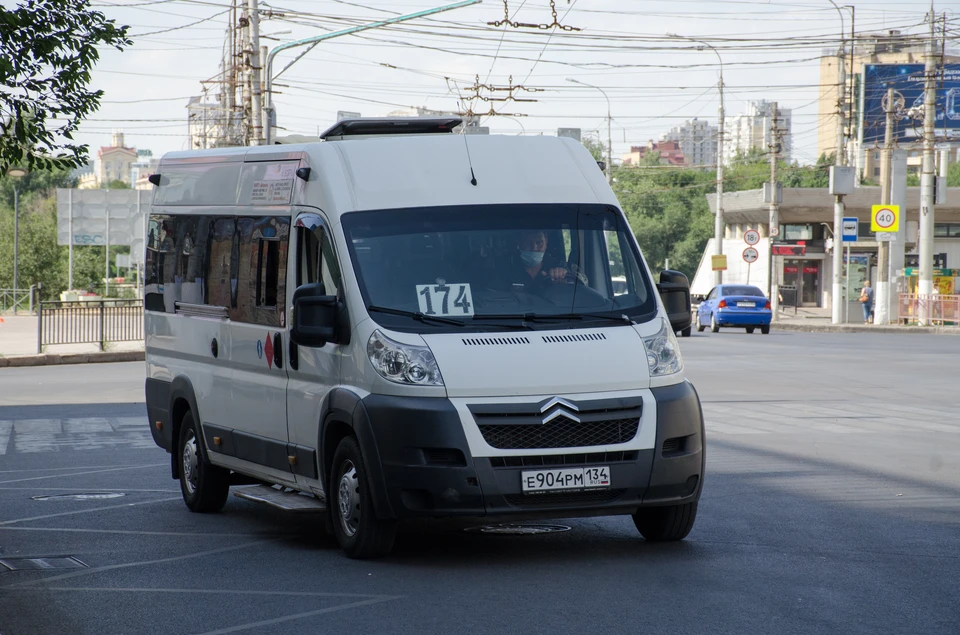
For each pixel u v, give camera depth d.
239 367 15.14
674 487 12.23
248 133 63.78
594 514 12.05
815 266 111.12
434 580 11.55
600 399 11.91
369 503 12.28
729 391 32.91
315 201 13.51
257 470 14.89
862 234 110.75
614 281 13.05
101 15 15.45
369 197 13.16
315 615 10.26
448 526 14.65
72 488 18.78
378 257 12.74
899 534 13.69
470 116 67.62
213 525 15.48
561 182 13.66
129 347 52.19
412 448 11.69
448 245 12.88
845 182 79.44
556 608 10.30
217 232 16.02
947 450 21.47
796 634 9.41
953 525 14.24
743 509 15.44
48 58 15.18
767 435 23.73
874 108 108.25
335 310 12.56
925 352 49.00
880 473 18.64
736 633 9.44
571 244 13.12
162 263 17.95
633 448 11.95
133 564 12.86
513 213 13.22
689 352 49.16
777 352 49.06
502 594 10.89
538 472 11.68
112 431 25.98
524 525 14.65
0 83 14.61
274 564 12.62
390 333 12.14
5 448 23.52
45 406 31.14
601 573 11.73
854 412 27.94
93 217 90.81
